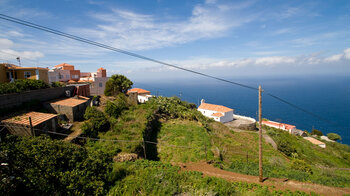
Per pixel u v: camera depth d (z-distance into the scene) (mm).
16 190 9414
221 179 15328
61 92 26016
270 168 22703
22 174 9805
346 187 17328
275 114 192250
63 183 10250
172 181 13281
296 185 16328
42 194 9867
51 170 10344
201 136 28688
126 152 17938
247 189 14867
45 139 12188
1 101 17203
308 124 156875
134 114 28406
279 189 15195
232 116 54000
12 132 15383
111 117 24750
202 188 12562
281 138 41625
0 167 9266
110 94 36750
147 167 15672
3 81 28453
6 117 16375
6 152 9781
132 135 21359
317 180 19062
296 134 59312
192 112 41906
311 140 53219
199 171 17656
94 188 10781
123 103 31125
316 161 33000
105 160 13125
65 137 17750
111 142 18828
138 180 12695
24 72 29750
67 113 21578
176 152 22531
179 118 37688
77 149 12195
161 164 16828
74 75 47500
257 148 31547
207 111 54844
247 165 22969
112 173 12906
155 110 34750
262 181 16547
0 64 28000
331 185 17641
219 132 35969
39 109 20969
